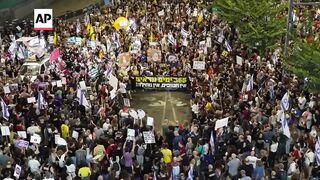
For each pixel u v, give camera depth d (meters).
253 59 32.28
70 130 21.45
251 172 18.84
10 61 31.11
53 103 24.16
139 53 33.81
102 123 21.95
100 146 19.69
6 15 46.28
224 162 19.78
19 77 28.50
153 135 20.70
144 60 33.41
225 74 28.36
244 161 19.06
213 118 22.73
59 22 42.41
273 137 21.28
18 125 21.58
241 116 22.89
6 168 18.34
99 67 29.84
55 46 34.03
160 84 32.56
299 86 26.66
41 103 23.48
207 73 29.28
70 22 43.66
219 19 41.16
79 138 20.34
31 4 51.66
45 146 20.28
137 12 44.47
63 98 25.06
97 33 36.88
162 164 19.44
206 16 43.34
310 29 35.84
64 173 18.58
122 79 30.41
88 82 27.92
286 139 20.86
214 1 40.28
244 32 34.47
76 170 18.91
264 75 27.73
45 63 31.31
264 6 33.38
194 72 30.70
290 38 30.42
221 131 21.12
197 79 28.78
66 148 19.86
